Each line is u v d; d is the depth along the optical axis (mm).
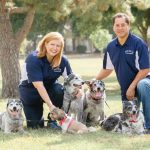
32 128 9609
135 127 8688
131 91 8852
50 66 9039
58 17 16484
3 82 16266
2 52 16141
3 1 15742
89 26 23484
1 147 7699
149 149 7316
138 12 24000
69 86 9289
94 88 9375
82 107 9539
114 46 9070
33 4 14375
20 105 9078
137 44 8805
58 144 7793
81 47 78062
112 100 14891
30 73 8898
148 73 9023
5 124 9125
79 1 16703
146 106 8867
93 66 41344
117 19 8766
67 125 8828
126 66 8953
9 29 16125
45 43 8875
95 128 9398
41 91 8852
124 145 7641
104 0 15680
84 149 7348
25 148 7566
